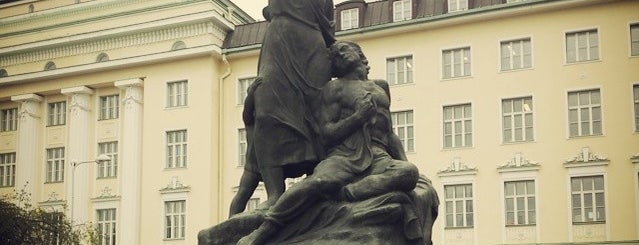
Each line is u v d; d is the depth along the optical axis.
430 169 34.94
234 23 40.72
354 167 5.92
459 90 34.94
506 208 33.53
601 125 32.75
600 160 32.44
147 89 39.78
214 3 39.19
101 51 41.06
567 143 33.06
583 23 33.41
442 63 35.44
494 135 34.16
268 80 6.34
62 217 32.59
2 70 43.31
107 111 41.06
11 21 43.75
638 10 32.81
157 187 38.88
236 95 38.72
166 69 39.53
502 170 33.69
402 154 6.34
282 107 6.30
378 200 5.66
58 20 42.81
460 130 34.81
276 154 6.28
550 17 33.88
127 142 39.81
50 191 41.47
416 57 35.84
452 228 34.09
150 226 38.75
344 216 5.72
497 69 34.50
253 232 5.89
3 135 43.16
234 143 38.44
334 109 6.23
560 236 32.50
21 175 41.94
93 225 37.16
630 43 32.84
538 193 33.09
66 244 32.12
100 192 40.22
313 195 5.81
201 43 38.88
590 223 32.22
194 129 38.53
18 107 42.94
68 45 41.75
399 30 36.00
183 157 38.72
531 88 33.88
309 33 6.46
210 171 37.94
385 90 6.54
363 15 37.56
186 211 38.09
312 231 5.82
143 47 40.19
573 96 33.41
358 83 6.30
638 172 32.00
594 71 33.09
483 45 34.81
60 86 41.62
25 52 42.75
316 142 6.32
